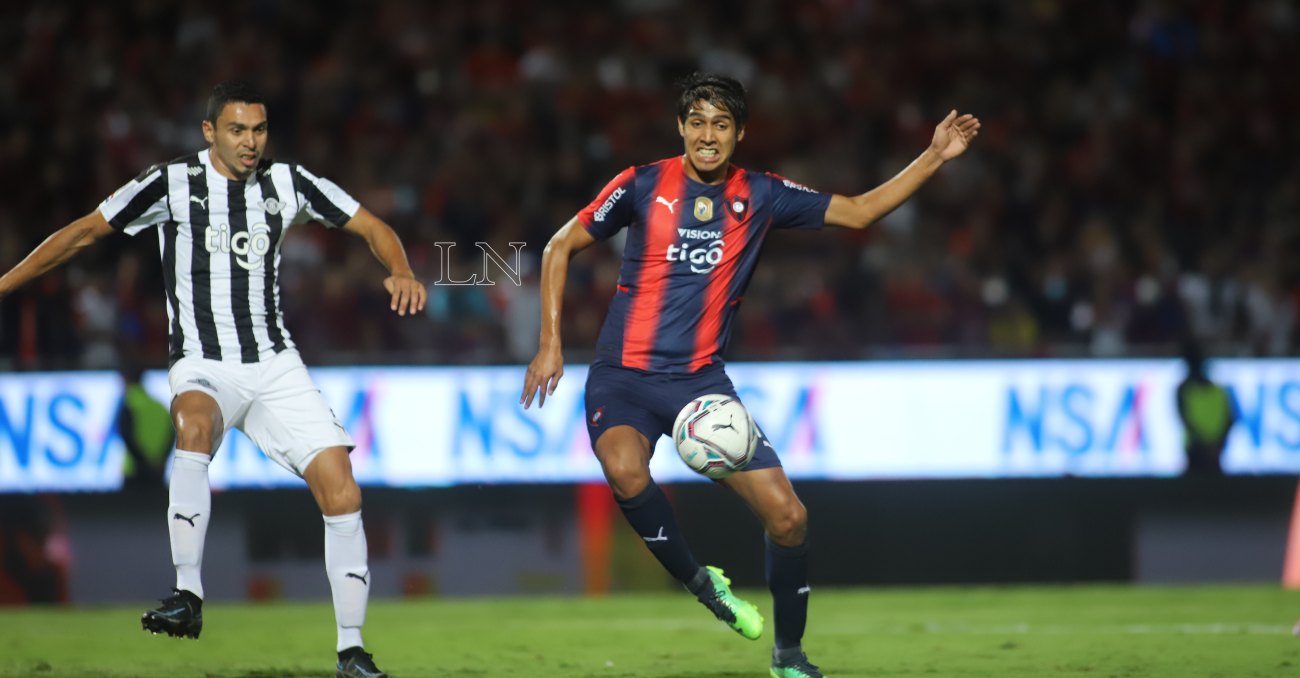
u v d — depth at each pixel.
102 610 31.52
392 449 33.25
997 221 46.56
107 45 49.53
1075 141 49.84
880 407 33.97
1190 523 33.94
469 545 33.25
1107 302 40.50
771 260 42.09
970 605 30.39
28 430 32.50
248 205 18.19
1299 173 49.94
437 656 23.08
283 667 21.55
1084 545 33.91
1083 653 22.59
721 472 17.19
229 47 49.72
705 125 17.47
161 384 32.91
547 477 33.47
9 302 37.56
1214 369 34.09
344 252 41.41
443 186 43.44
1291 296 41.72
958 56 53.00
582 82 50.06
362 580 17.83
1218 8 54.25
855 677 20.11
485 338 38.59
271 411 18.09
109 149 45.34
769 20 53.84
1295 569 33.91
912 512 33.91
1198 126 50.78
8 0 50.16
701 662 22.09
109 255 40.88
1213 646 23.28
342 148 47.28
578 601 32.34
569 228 18.16
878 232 43.81
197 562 17.45
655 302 18.02
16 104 47.59
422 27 51.81
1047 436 34.00
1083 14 54.50
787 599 17.78
